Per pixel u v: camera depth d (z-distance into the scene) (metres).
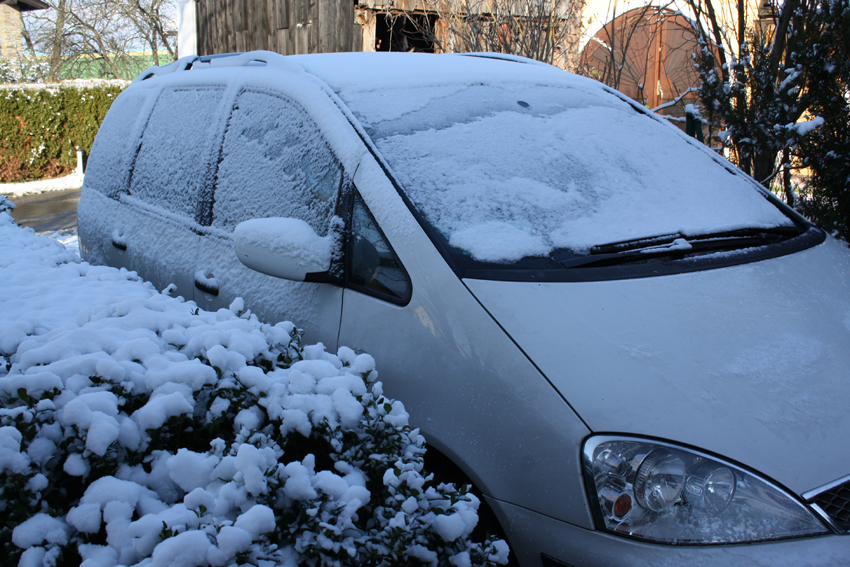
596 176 2.52
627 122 2.95
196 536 1.34
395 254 2.11
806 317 2.06
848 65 3.71
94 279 2.78
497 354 1.83
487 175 2.36
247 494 1.51
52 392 1.57
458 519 1.55
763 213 2.67
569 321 1.87
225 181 2.91
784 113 3.98
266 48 11.23
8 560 1.46
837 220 3.59
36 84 17.53
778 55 4.28
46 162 17.55
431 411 1.92
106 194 3.90
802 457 1.63
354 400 1.75
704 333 1.90
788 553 1.52
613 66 6.81
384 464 1.68
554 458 1.68
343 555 1.50
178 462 1.55
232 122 3.01
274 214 2.58
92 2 30.81
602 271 2.08
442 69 2.89
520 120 2.67
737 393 1.74
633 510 1.58
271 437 1.75
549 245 2.16
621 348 1.82
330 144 2.43
